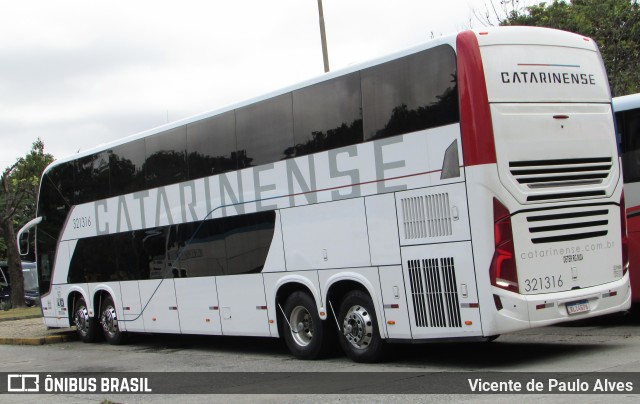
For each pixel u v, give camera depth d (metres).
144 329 15.66
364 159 10.59
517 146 9.41
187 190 14.12
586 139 10.12
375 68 10.45
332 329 11.67
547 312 9.41
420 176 9.83
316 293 11.41
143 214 15.45
